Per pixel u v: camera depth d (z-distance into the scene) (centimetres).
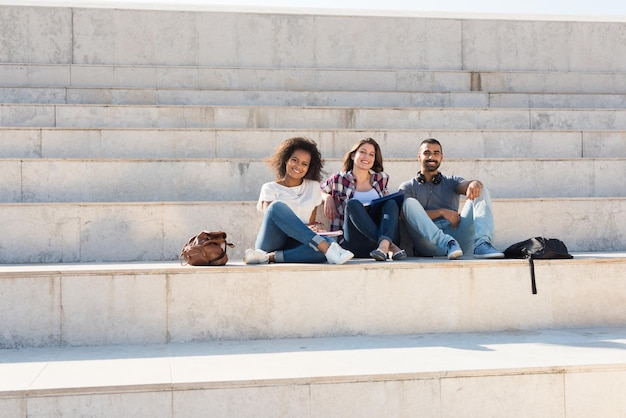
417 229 517
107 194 618
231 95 857
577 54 991
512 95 914
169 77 889
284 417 324
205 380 321
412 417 332
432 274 450
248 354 383
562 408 342
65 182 612
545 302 462
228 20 929
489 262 458
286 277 438
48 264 524
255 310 435
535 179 673
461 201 604
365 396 329
